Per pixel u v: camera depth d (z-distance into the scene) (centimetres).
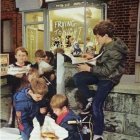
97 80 182
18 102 199
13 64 203
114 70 176
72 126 186
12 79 203
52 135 189
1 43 209
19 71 202
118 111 180
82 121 185
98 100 181
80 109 186
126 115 178
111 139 180
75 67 188
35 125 195
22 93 199
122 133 179
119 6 192
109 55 176
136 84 178
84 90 184
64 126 187
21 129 199
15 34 211
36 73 199
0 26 212
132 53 180
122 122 179
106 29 178
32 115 196
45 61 197
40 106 193
